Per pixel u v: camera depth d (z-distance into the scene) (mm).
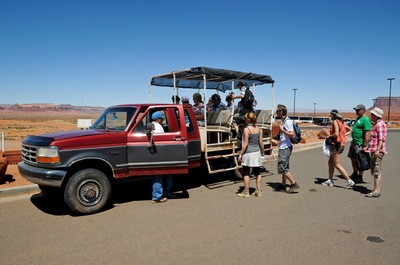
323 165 11883
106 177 6043
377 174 7109
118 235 4891
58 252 4297
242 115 9109
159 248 4418
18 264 3965
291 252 4293
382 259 4105
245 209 6238
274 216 5809
